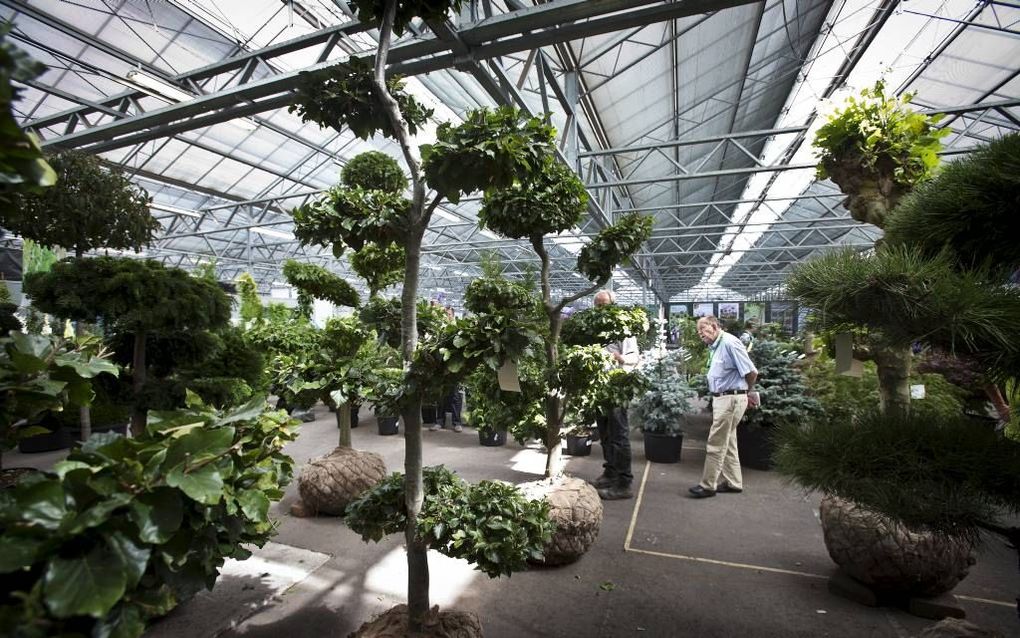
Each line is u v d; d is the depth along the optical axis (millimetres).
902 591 2482
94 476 958
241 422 1338
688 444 6312
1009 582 2766
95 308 2547
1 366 1159
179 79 5719
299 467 4934
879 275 1245
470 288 3244
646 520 3697
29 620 779
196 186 11305
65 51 6094
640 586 2705
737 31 5777
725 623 2367
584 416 3598
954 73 6750
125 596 953
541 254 2977
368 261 3305
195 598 2488
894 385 2461
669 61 6145
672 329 14438
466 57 4051
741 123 9352
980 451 1346
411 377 1573
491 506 1704
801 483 1575
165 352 3223
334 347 3418
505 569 1621
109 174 3377
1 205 888
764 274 26438
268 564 2881
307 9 5488
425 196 1687
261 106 5441
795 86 8266
